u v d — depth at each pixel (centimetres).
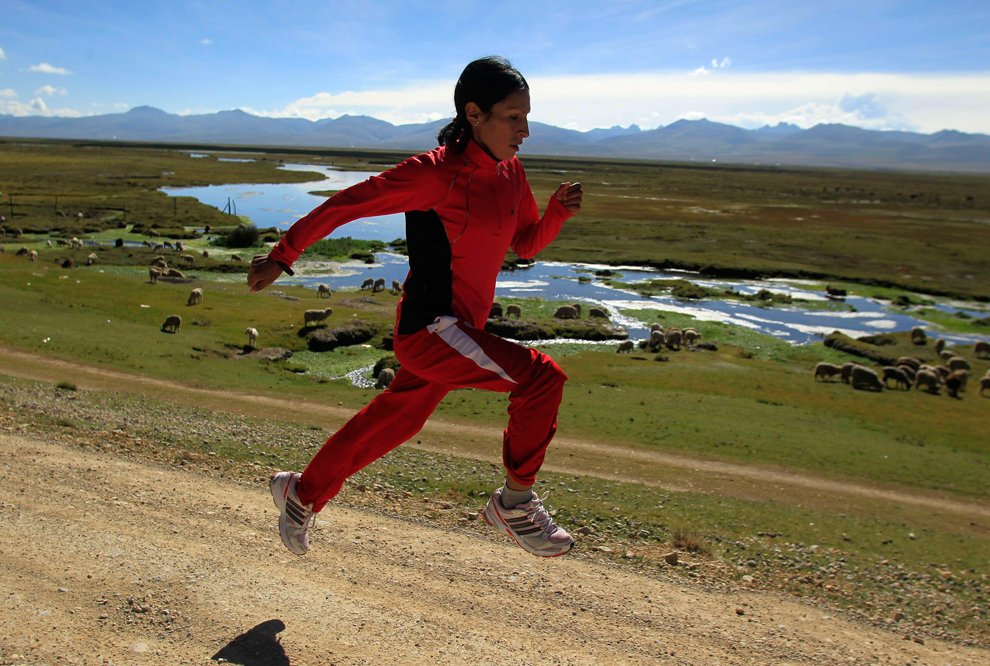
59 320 2698
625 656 477
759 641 575
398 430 261
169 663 334
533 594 556
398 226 7150
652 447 1644
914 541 1117
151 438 1153
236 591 435
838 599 781
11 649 327
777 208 9656
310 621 410
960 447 1897
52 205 7000
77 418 1244
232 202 8550
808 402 2319
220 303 3453
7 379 1612
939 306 4238
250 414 1703
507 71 216
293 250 203
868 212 9475
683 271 5197
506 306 3859
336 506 817
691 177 18488
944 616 776
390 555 588
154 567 453
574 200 258
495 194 228
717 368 2717
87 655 332
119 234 5809
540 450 229
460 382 233
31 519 530
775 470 1532
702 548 909
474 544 690
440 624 453
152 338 2638
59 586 405
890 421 2136
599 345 3269
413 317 232
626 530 969
